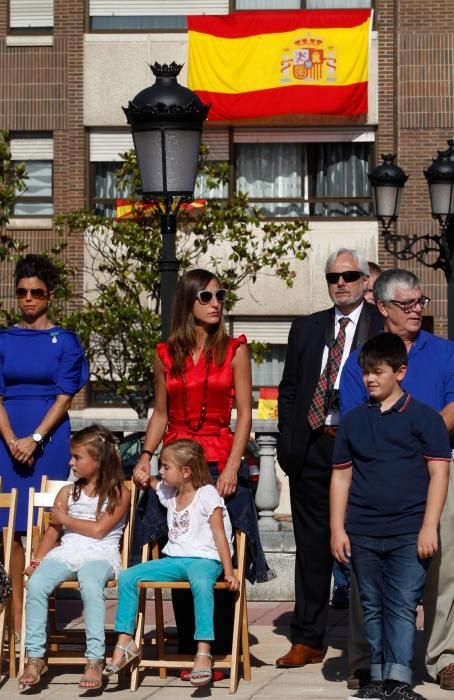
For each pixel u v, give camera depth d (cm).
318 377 1023
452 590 947
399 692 869
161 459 983
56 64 3288
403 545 879
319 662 1051
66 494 1016
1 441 1092
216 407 1009
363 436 891
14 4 3300
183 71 3288
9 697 948
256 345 2548
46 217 3269
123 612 958
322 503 1030
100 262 3183
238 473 1005
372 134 3284
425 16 3241
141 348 2453
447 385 948
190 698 938
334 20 3212
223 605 1023
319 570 1038
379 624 891
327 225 3272
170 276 1276
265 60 3209
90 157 3297
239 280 2578
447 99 3231
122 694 957
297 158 3306
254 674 1015
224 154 3312
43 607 969
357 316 1020
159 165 1289
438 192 1953
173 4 3297
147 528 1012
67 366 1095
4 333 1102
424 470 884
